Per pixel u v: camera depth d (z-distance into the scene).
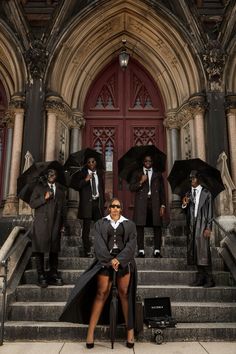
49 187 5.32
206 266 5.05
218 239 6.35
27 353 3.69
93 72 9.16
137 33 9.02
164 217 8.29
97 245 4.06
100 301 3.94
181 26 8.13
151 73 9.24
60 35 8.07
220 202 6.59
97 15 8.37
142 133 9.02
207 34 8.13
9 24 8.14
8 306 4.51
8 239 5.38
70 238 6.80
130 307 3.93
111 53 9.31
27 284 5.28
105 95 9.33
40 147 7.51
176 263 5.69
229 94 7.82
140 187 6.13
